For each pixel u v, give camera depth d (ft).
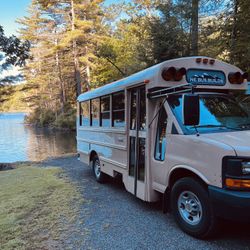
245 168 10.05
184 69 13.89
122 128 18.43
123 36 79.66
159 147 14.47
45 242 12.57
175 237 12.30
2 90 93.61
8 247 12.23
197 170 11.61
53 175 28.12
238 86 15.40
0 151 70.85
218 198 10.54
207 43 37.47
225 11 34.94
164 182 13.96
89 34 98.32
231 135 11.82
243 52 31.09
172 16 39.29
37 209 17.04
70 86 134.92
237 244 11.42
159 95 14.15
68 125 119.75
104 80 79.87
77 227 13.99
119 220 14.60
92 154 25.18
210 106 13.88
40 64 130.93
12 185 24.22
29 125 170.50
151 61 41.45
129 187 17.52
